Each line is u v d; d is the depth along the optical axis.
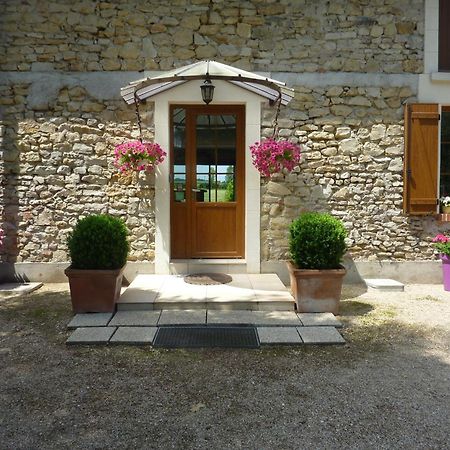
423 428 2.28
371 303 4.54
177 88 5.16
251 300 4.13
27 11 5.15
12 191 5.27
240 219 5.45
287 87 4.91
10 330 3.72
